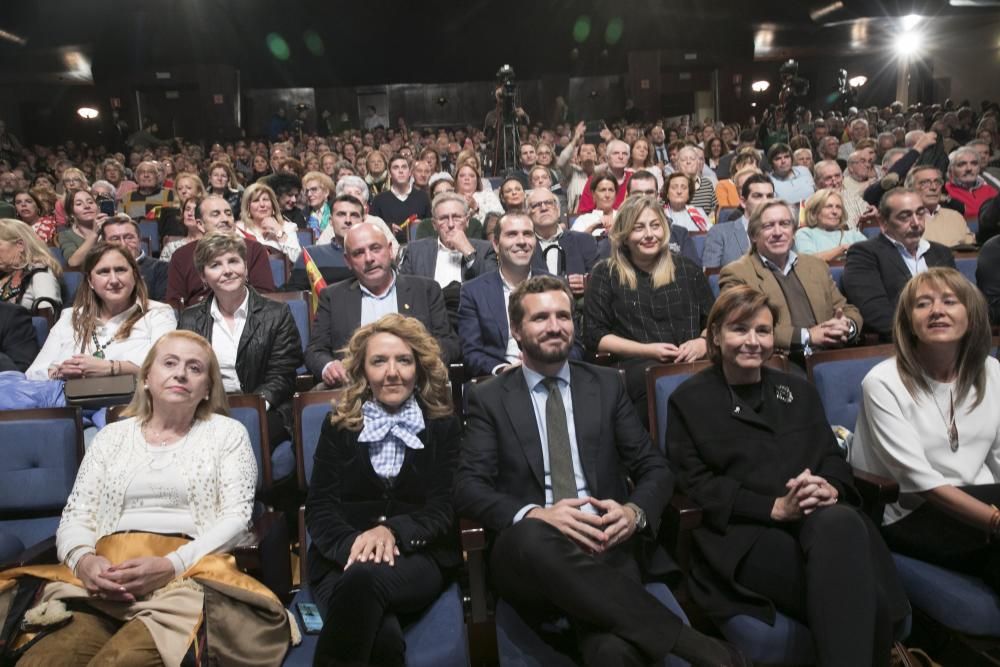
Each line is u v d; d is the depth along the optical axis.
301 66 17.14
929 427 2.02
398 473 2.01
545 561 1.71
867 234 4.58
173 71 16.17
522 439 2.02
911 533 1.98
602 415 2.08
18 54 15.32
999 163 6.55
